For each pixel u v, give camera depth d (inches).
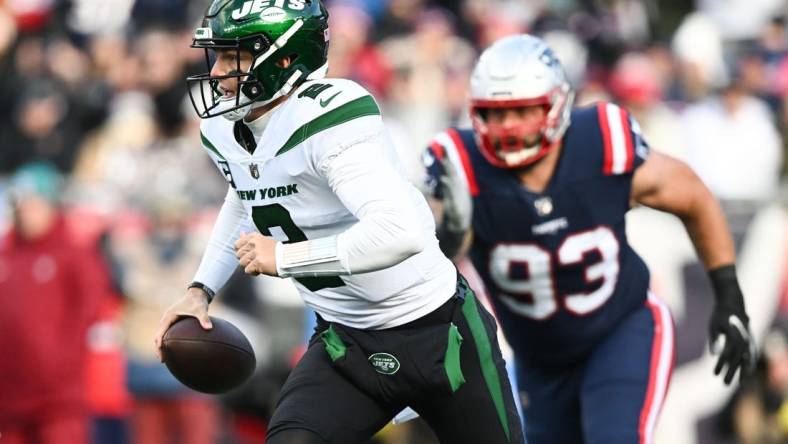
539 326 605.9
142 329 901.2
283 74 448.8
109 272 898.1
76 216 919.0
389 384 470.6
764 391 928.3
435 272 468.8
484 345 477.4
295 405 468.4
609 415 572.1
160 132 1053.2
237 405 927.7
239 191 467.2
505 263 595.8
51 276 871.7
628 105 1074.1
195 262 912.9
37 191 869.2
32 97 1055.0
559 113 569.0
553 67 570.3
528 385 632.4
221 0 450.6
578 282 593.0
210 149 471.2
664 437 919.7
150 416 903.1
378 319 466.0
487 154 579.8
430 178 583.5
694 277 913.5
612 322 602.2
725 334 598.2
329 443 464.4
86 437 884.0
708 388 919.7
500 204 585.0
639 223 910.4
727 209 938.7
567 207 582.2
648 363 588.4
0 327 863.7
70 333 872.3
